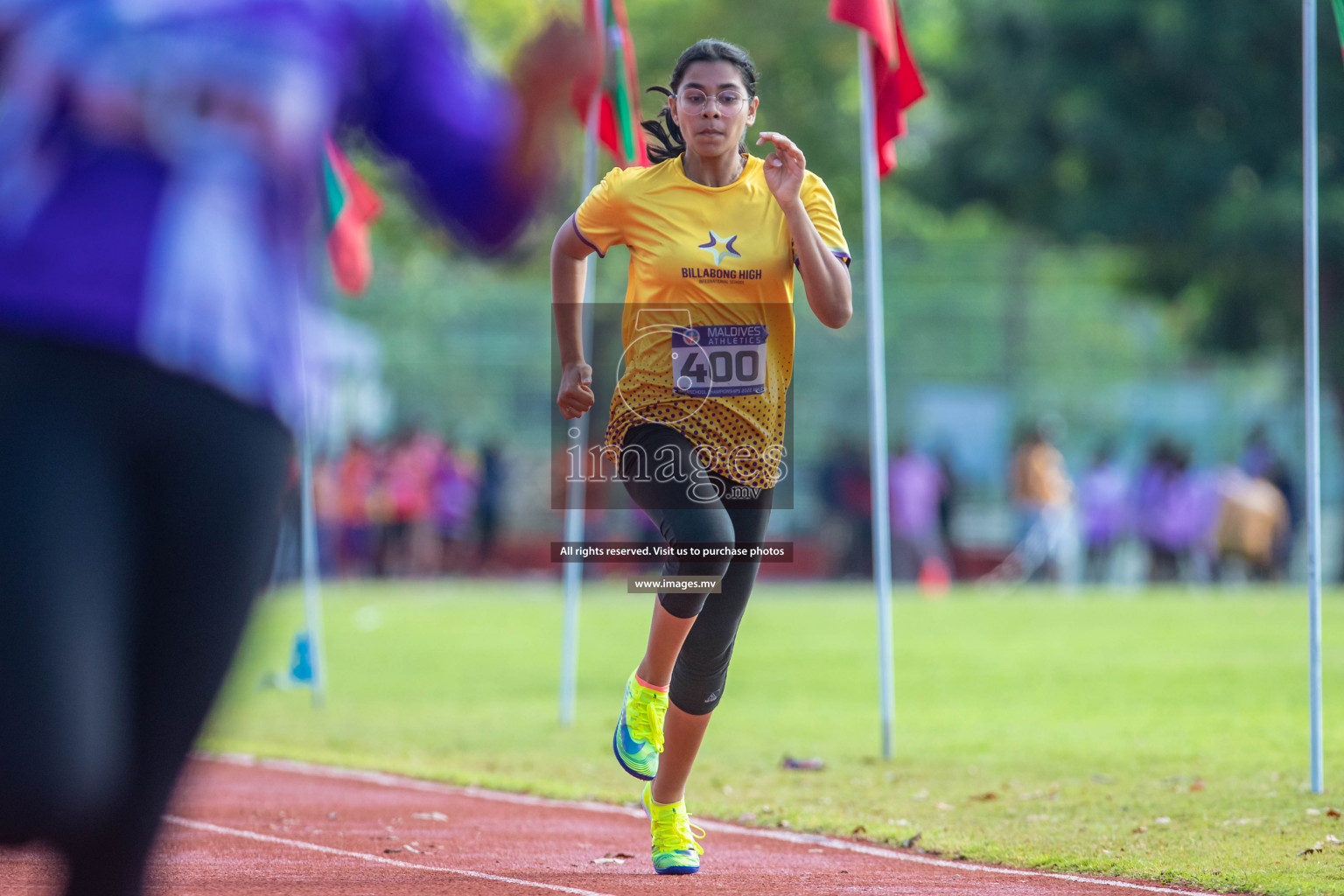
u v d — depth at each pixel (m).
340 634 54.25
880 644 26.47
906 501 87.31
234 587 6.68
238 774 24.36
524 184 7.69
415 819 19.97
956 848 17.61
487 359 105.12
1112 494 88.25
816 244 14.29
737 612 15.48
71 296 6.21
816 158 121.44
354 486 90.44
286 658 39.09
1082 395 110.00
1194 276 102.44
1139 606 64.56
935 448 99.62
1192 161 92.19
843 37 120.00
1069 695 35.47
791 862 16.92
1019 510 89.31
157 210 6.39
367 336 103.75
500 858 16.94
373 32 7.30
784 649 47.47
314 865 16.08
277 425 6.80
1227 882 15.54
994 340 110.69
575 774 25.03
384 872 15.78
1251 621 55.75
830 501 94.81
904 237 140.12
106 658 6.15
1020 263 111.88
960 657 44.53
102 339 6.22
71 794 5.95
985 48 99.31
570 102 7.70
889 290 111.62
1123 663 42.12
